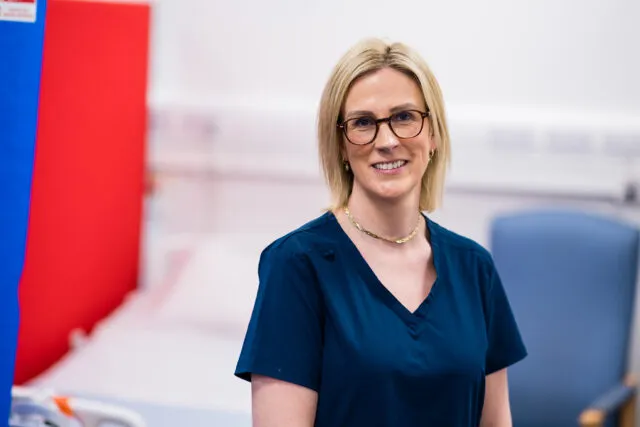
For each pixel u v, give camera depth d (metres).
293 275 1.26
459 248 1.37
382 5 3.10
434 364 1.23
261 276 1.29
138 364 2.64
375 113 1.24
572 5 2.99
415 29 3.09
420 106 1.26
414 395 1.22
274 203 3.25
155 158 3.24
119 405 2.29
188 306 3.02
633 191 3.01
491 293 1.38
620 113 3.02
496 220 2.76
